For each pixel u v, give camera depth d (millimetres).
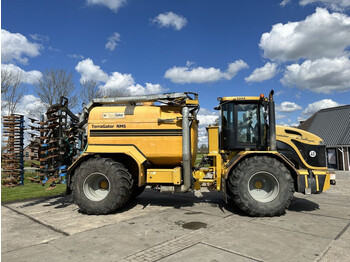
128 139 6207
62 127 7211
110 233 4445
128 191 5918
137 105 6547
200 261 3316
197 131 6926
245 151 6051
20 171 10836
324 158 6551
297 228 4680
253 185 5738
